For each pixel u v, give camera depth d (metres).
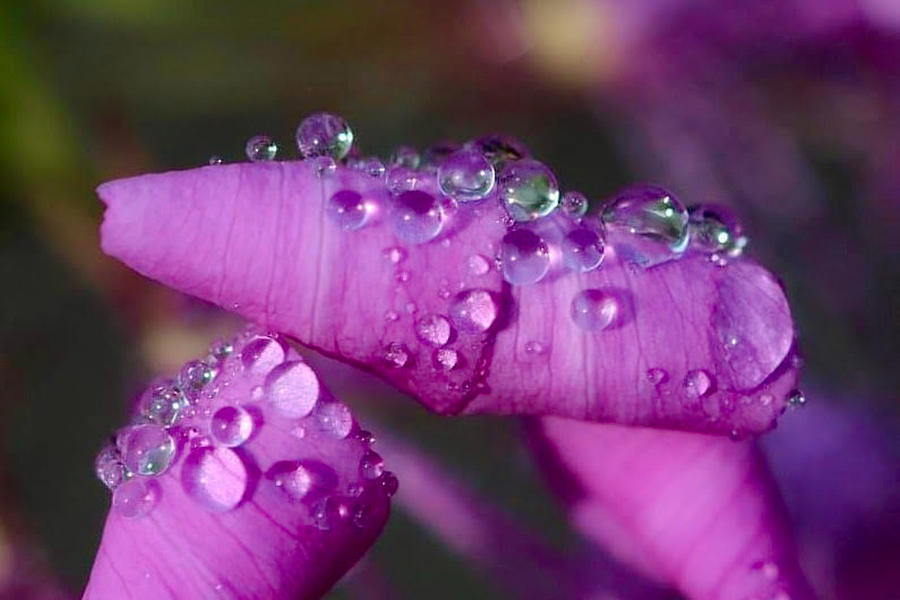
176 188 0.11
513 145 0.11
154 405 0.11
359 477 0.11
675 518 0.11
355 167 0.11
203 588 0.10
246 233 0.11
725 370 0.11
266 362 0.11
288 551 0.11
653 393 0.11
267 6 0.13
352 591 0.13
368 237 0.11
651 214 0.11
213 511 0.10
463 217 0.11
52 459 0.13
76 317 0.13
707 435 0.11
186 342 0.12
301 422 0.11
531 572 0.12
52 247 0.13
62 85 0.13
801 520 0.13
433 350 0.11
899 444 0.13
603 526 0.11
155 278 0.11
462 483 0.12
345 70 0.13
